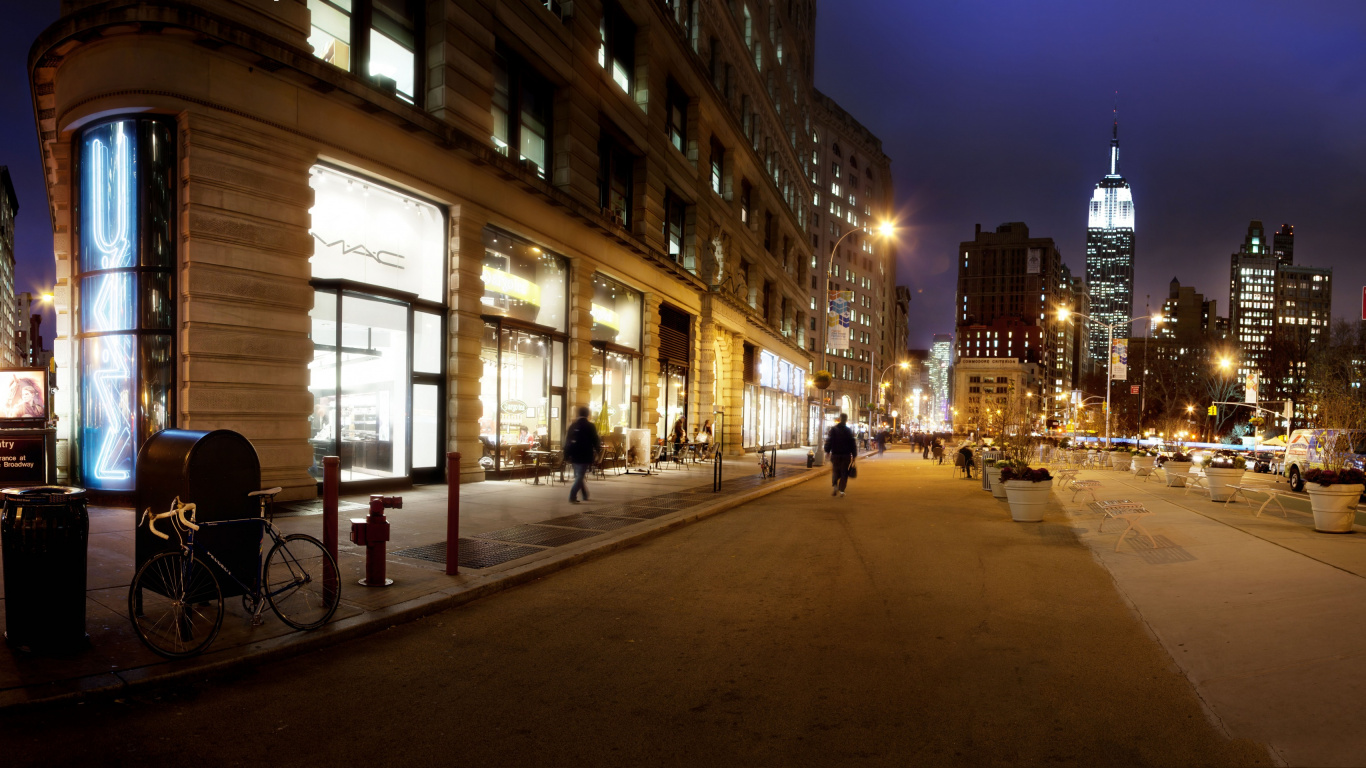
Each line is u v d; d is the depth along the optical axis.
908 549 10.69
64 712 4.43
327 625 6.05
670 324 28.33
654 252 24.78
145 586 5.39
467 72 15.67
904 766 3.95
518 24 17.58
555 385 20.14
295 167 12.05
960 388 172.38
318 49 12.91
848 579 8.60
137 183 10.97
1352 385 47.66
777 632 6.44
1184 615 6.89
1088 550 10.57
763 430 41.12
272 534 6.00
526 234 18.11
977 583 8.41
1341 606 6.85
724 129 32.94
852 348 109.00
